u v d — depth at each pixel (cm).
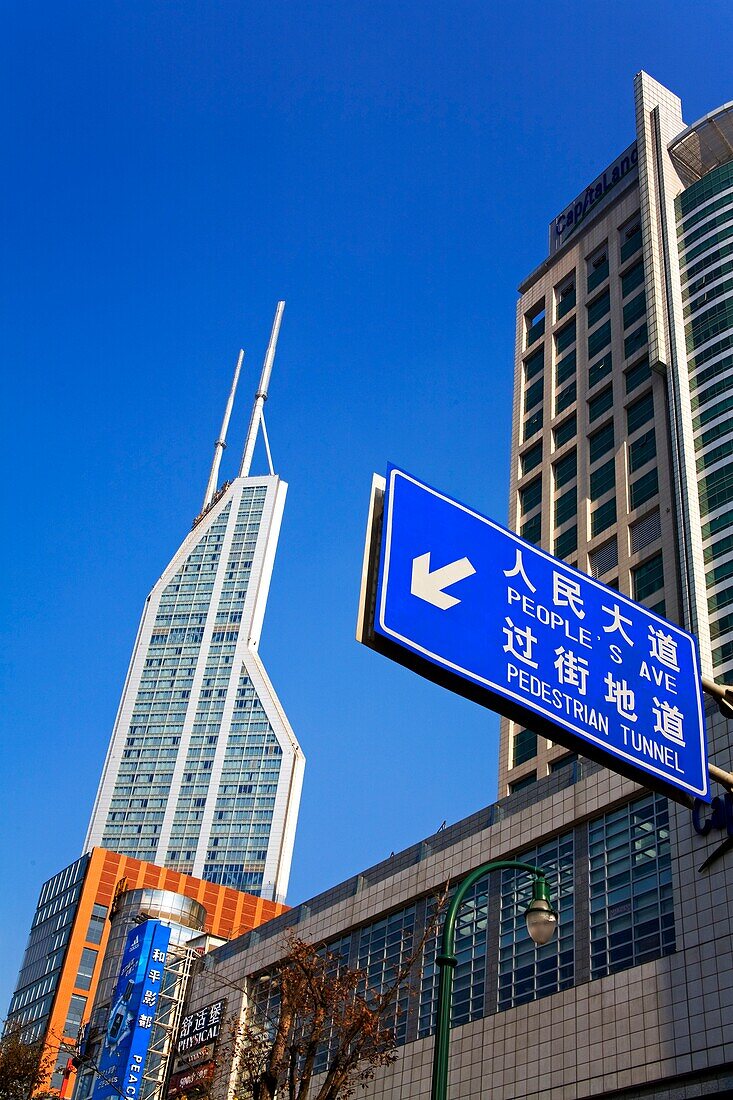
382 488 1109
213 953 6341
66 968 13338
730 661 7625
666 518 8506
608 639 1208
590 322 10544
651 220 10119
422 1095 4103
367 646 1038
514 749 8550
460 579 1111
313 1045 2780
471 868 4519
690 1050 3212
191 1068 5703
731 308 9131
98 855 14600
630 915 3691
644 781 1167
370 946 4881
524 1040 3803
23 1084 6081
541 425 10525
